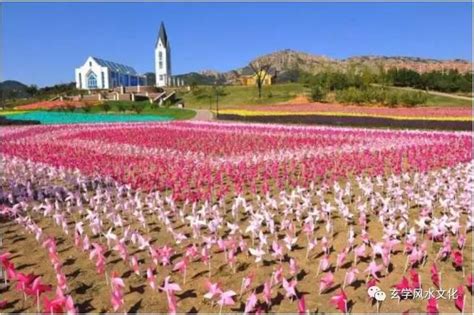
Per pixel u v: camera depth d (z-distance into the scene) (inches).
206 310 174.1
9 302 181.6
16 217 296.4
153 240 253.6
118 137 766.5
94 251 205.3
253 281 197.8
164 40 4340.6
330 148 611.8
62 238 257.9
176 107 1982.0
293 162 507.2
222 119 1321.4
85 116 1428.4
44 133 845.2
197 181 409.4
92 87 4276.6
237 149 626.5
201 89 2738.7
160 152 582.9
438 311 161.9
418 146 606.5
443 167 473.1
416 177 388.2
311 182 381.1
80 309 176.1
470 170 439.2
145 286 195.0
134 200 313.7
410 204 330.0
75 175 410.9
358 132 826.2
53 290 191.9
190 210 314.8
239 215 304.3
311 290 189.2
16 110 1771.7
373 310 172.6
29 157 526.9
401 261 219.0
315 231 267.0
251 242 247.8
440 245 240.1
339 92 1817.2
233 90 2662.4
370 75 2277.3
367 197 345.7
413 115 1037.8
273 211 311.7
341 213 291.3
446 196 323.6
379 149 589.3
